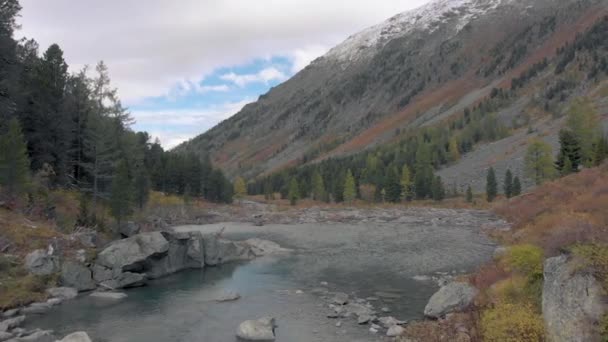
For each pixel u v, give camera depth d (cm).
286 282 3928
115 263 3816
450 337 2158
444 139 17588
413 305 3044
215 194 13125
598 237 1736
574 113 8781
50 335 2512
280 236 7275
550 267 1745
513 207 7556
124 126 7388
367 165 16012
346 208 12175
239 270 4512
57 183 6041
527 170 9812
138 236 4159
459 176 13588
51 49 6538
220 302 3297
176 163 12281
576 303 1476
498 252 3650
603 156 7394
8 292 3058
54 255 3616
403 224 8594
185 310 3092
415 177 12738
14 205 4331
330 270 4375
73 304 3203
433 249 5281
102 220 4869
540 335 1698
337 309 3014
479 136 17388
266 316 2891
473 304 2461
